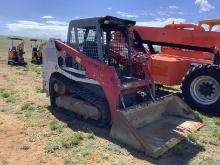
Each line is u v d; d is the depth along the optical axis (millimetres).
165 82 5156
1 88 5840
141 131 3527
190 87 4734
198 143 3492
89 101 3801
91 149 3219
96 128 3773
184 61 5211
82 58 3900
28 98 5098
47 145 3301
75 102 4047
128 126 3266
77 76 4012
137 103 3930
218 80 4492
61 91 4305
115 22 3818
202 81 4648
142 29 5727
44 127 3818
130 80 3975
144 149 3148
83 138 3484
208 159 3145
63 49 4156
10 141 3414
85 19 3914
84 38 3979
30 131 3688
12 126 3834
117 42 4066
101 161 2992
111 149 3219
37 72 8109
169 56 5578
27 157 3064
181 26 5695
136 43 5797
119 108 3623
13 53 9789
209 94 4609
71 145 3316
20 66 9422
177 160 3078
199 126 3947
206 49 5359
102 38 3855
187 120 4027
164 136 3484
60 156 3092
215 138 3674
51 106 4586
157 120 3881
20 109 4496
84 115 3941
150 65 5246
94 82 3785
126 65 4199
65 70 4191
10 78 6984
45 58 4512
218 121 4219
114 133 3412
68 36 4188
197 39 5375
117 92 3586
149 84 4113
